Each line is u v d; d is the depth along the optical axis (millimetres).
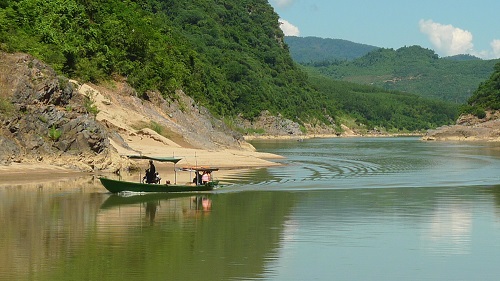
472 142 194750
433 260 28047
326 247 30203
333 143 179625
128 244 30609
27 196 45906
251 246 30359
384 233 33469
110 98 86438
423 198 46844
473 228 35031
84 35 93438
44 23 85375
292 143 177500
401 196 47938
